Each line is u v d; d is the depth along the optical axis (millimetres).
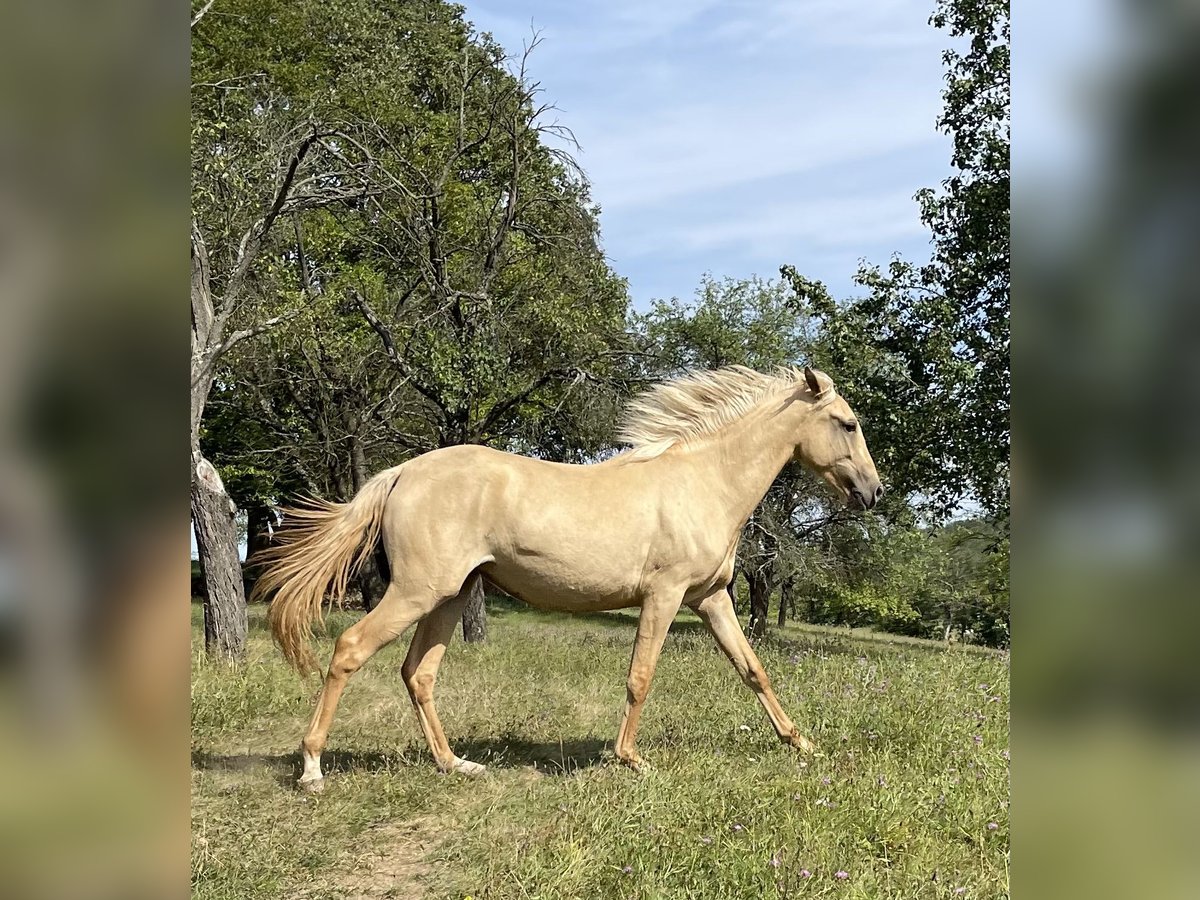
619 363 15266
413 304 14164
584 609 5293
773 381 5789
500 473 5090
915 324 14367
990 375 13492
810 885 3395
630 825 4008
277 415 16516
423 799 4699
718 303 19375
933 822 4039
